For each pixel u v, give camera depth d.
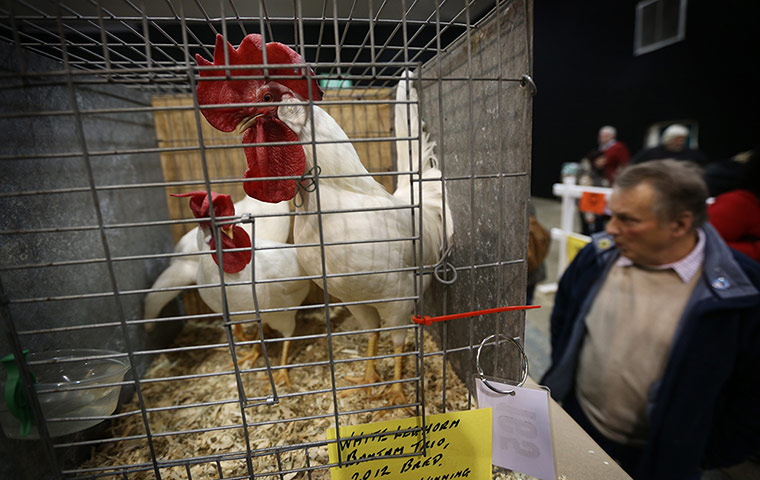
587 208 2.66
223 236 1.12
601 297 1.38
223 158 1.87
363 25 1.54
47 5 0.90
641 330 1.26
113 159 1.41
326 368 1.46
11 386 0.74
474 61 1.03
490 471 0.85
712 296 1.10
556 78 6.94
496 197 0.96
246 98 0.91
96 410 0.87
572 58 6.67
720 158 5.17
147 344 1.57
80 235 1.17
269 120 0.97
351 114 1.82
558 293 1.63
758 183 1.56
